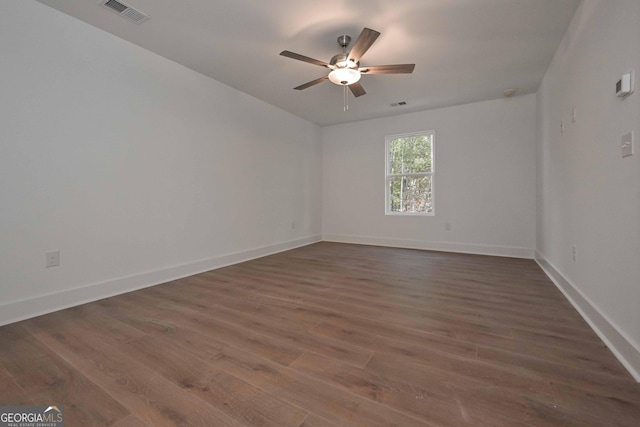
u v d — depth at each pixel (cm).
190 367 150
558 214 288
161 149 304
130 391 131
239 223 402
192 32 259
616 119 164
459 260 408
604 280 179
